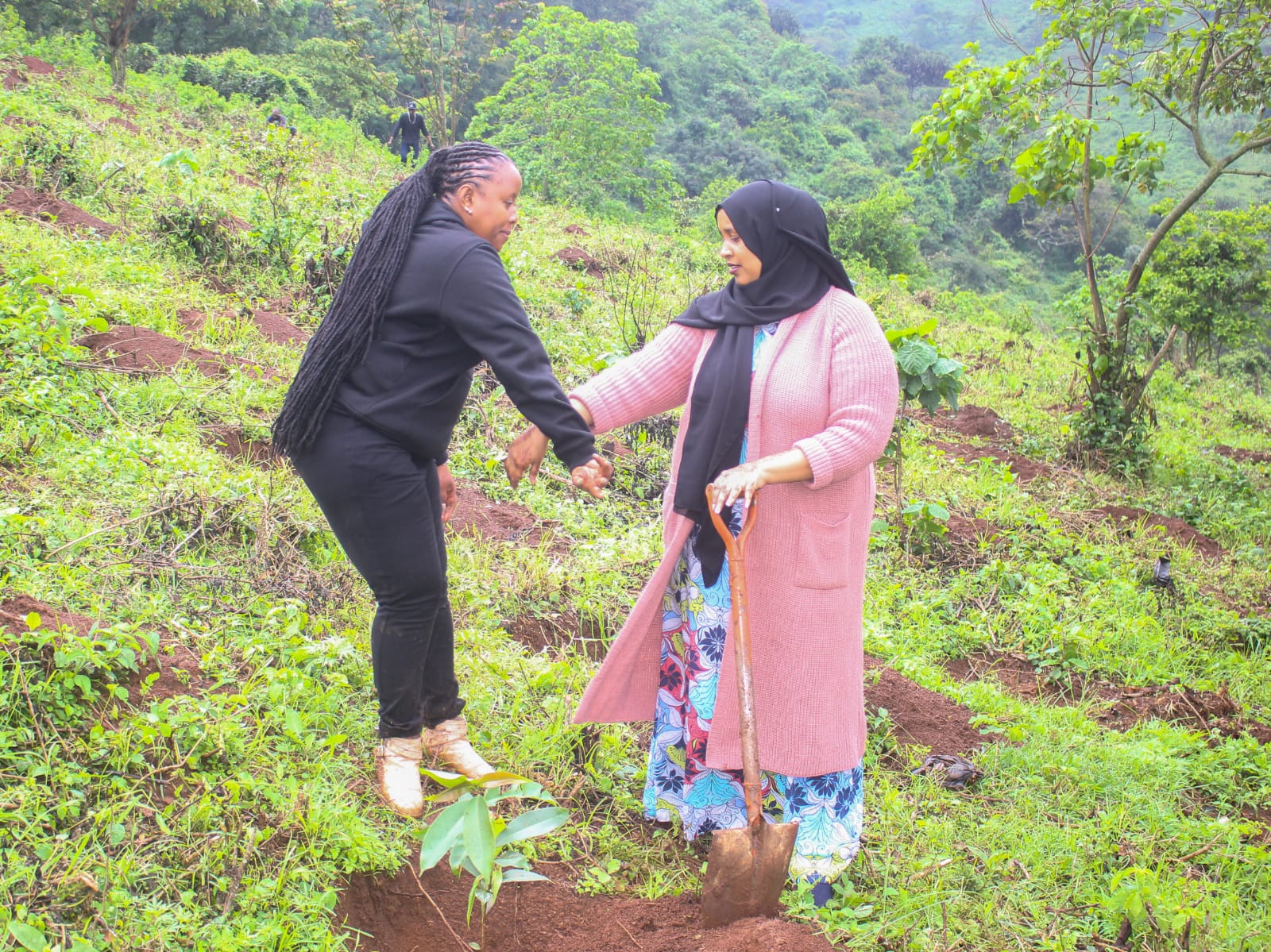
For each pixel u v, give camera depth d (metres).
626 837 3.03
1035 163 9.03
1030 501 7.22
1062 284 61.16
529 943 2.61
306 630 3.48
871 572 5.46
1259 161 61.28
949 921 2.80
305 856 2.55
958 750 3.81
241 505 4.07
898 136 81.50
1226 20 9.01
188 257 7.36
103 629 2.92
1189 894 2.99
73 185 8.11
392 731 2.79
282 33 40.09
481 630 3.79
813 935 2.56
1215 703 4.57
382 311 2.52
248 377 5.36
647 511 5.48
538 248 10.77
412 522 2.61
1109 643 5.12
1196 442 11.08
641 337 7.94
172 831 2.46
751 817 2.58
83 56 20.20
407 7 22.16
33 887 2.22
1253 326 20.55
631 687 3.03
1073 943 2.78
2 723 2.58
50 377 4.71
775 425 2.77
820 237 2.84
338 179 10.63
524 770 3.12
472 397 6.05
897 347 5.86
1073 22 8.76
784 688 2.80
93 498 3.93
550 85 23.81
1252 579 6.67
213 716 2.83
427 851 2.33
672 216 23.56
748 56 86.56
